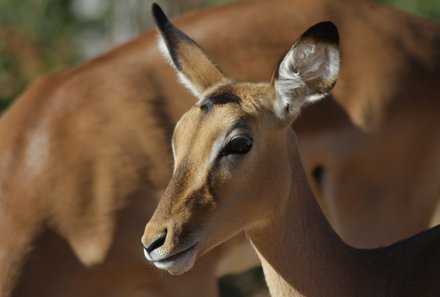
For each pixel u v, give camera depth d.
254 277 32.34
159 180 18.94
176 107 19.44
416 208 21.34
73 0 39.97
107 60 20.11
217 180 13.96
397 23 21.61
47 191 18.77
